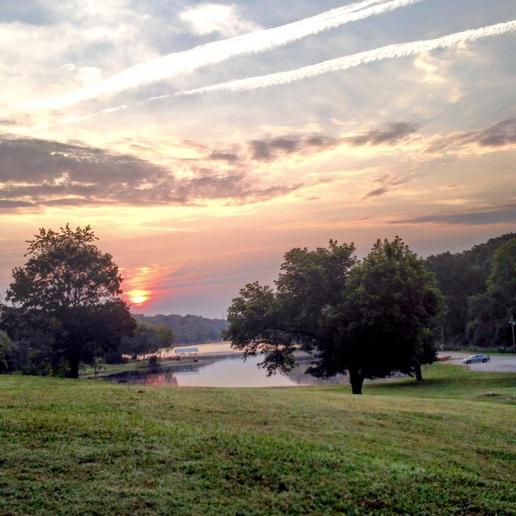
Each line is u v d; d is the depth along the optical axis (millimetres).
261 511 7824
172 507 7621
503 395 31297
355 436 12727
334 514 8016
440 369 60719
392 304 31922
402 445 12453
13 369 57219
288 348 38125
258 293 38656
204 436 10859
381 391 42656
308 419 14164
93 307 44125
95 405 13617
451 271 116125
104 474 8484
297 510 7992
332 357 35719
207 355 189625
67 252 43688
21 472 8289
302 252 37188
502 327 93312
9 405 12977
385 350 34250
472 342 102688
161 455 9500
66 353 45531
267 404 16062
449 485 9602
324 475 9359
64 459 8930
